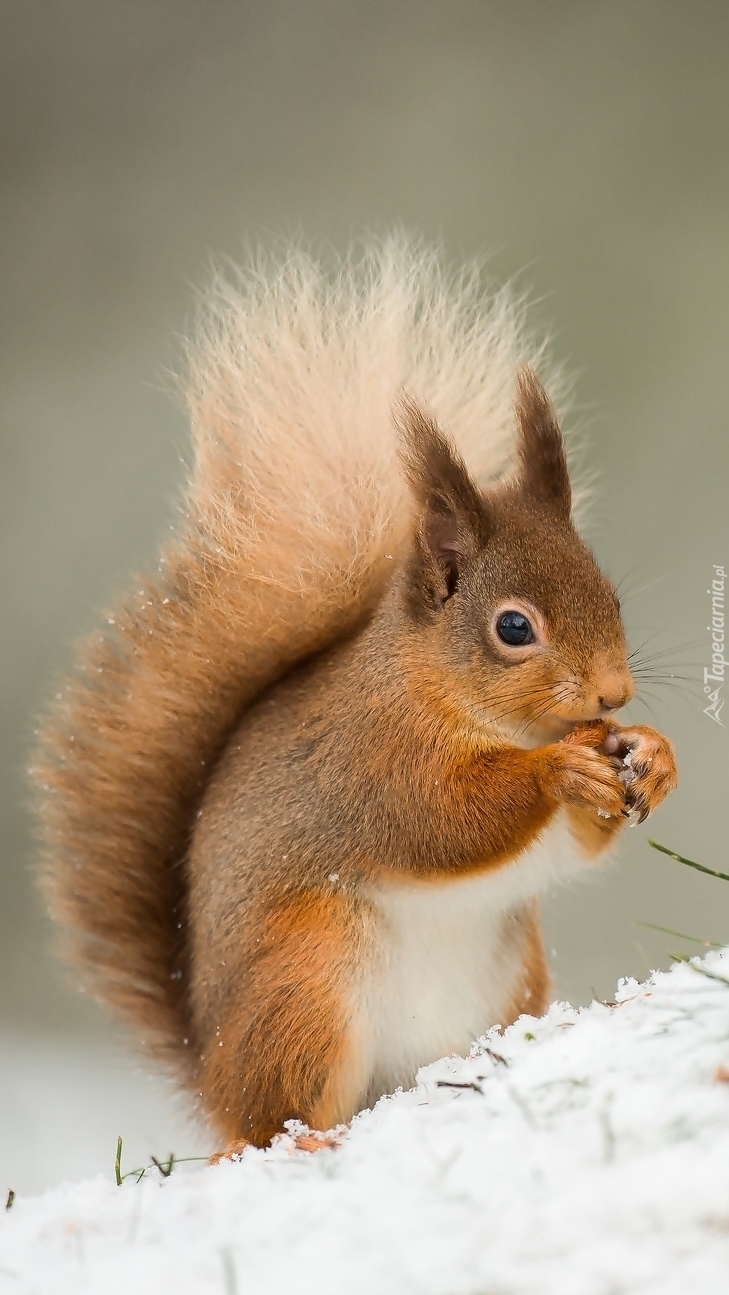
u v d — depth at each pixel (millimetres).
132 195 5121
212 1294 3010
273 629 3193
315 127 5117
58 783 3201
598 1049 3062
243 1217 3035
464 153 4965
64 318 5008
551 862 3162
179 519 3207
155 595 3203
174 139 5188
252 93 5195
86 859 3197
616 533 4176
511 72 5066
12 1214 3072
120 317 5000
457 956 3158
